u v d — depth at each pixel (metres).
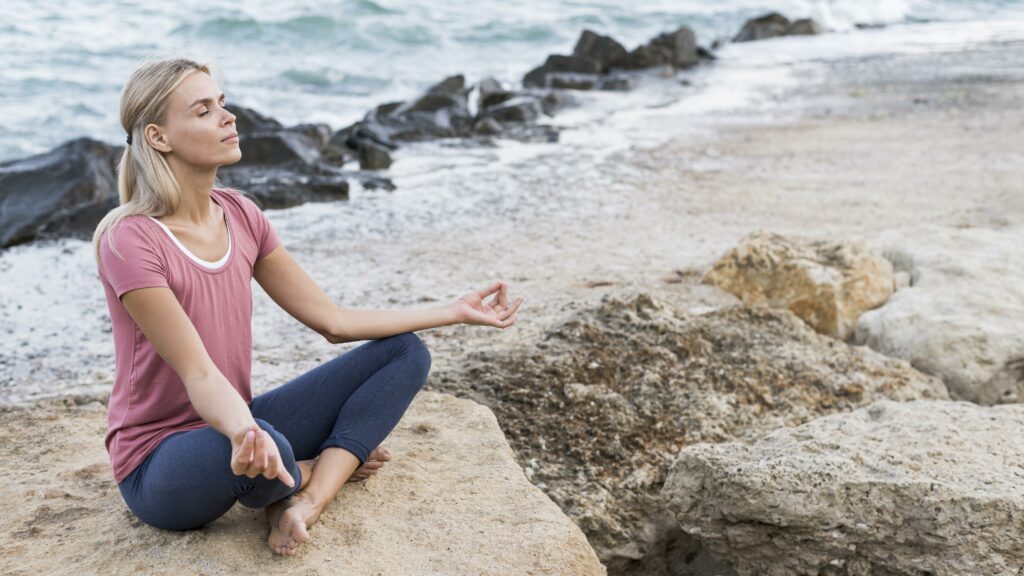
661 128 14.23
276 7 25.42
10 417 4.26
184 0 25.27
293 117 16.03
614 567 4.13
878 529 3.52
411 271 7.88
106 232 2.85
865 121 14.05
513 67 21.75
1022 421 4.15
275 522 3.04
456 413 4.09
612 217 9.48
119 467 3.02
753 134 13.52
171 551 3.00
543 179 11.22
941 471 3.66
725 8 30.44
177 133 2.86
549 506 3.35
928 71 18.56
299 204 10.25
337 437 3.22
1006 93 15.60
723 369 5.01
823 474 3.59
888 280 6.57
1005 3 31.86
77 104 15.98
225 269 3.01
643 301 5.52
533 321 6.33
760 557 3.73
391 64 21.27
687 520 3.82
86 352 6.24
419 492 3.41
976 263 6.66
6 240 8.97
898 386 5.08
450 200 10.35
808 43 24.58
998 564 3.38
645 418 4.59
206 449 2.85
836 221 9.02
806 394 4.92
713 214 9.48
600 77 19.34
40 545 3.09
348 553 3.02
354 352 3.38
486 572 2.96
